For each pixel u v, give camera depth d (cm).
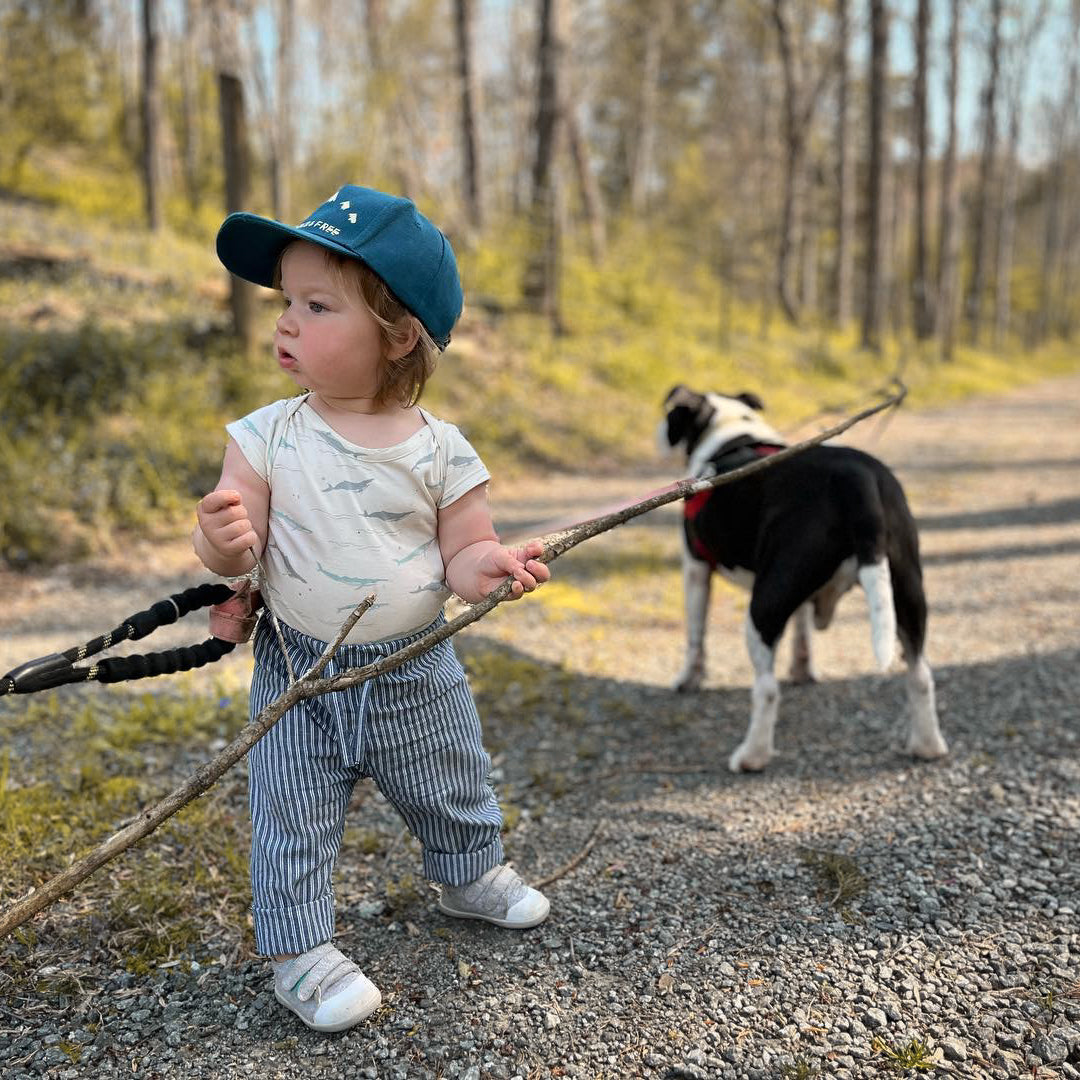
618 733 389
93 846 282
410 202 198
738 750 351
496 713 402
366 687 209
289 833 210
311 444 201
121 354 823
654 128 4172
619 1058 207
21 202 1638
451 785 230
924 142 2711
